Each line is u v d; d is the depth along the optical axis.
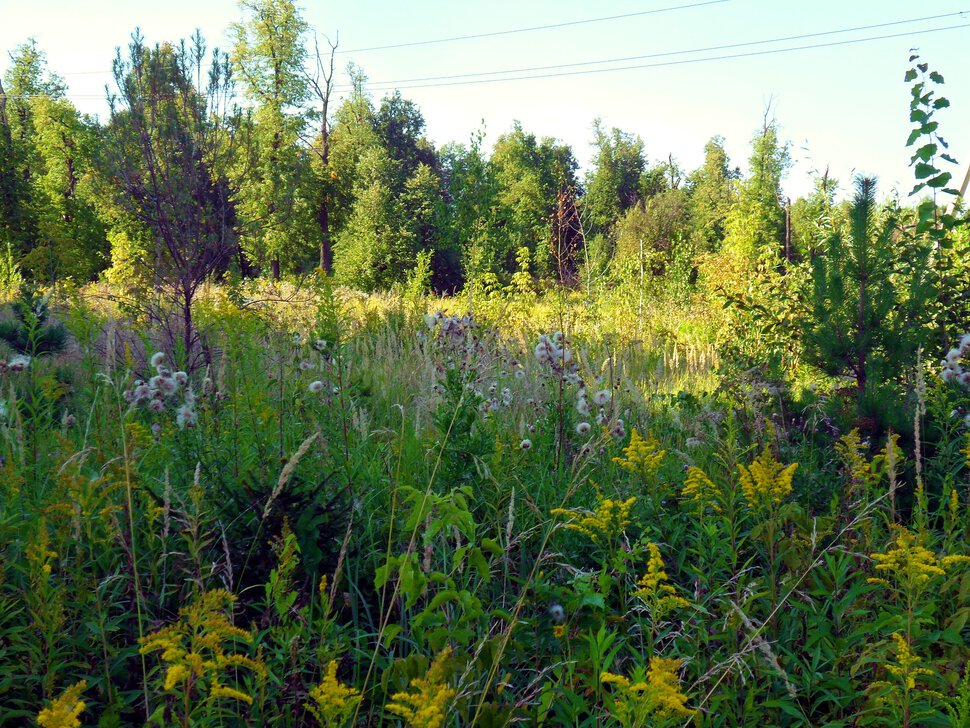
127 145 8.24
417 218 47.22
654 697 2.23
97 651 2.94
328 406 5.30
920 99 6.93
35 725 2.62
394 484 4.36
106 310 8.03
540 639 3.28
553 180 64.56
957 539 3.94
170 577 3.45
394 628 2.94
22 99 54.00
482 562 3.11
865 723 2.75
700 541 3.53
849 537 3.54
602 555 3.79
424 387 6.25
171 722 2.64
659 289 21.52
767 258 10.74
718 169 62.56
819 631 3.06
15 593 3.13
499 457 4.42
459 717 2.87
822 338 6.12
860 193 6.30
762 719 3.06
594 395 5.56
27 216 27.75
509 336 9.46
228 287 9.88
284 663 2.87
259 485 3.87
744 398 5.90
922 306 6.17
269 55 41.50
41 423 5.00
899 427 5.01
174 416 4.87
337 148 48.94
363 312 14.20
